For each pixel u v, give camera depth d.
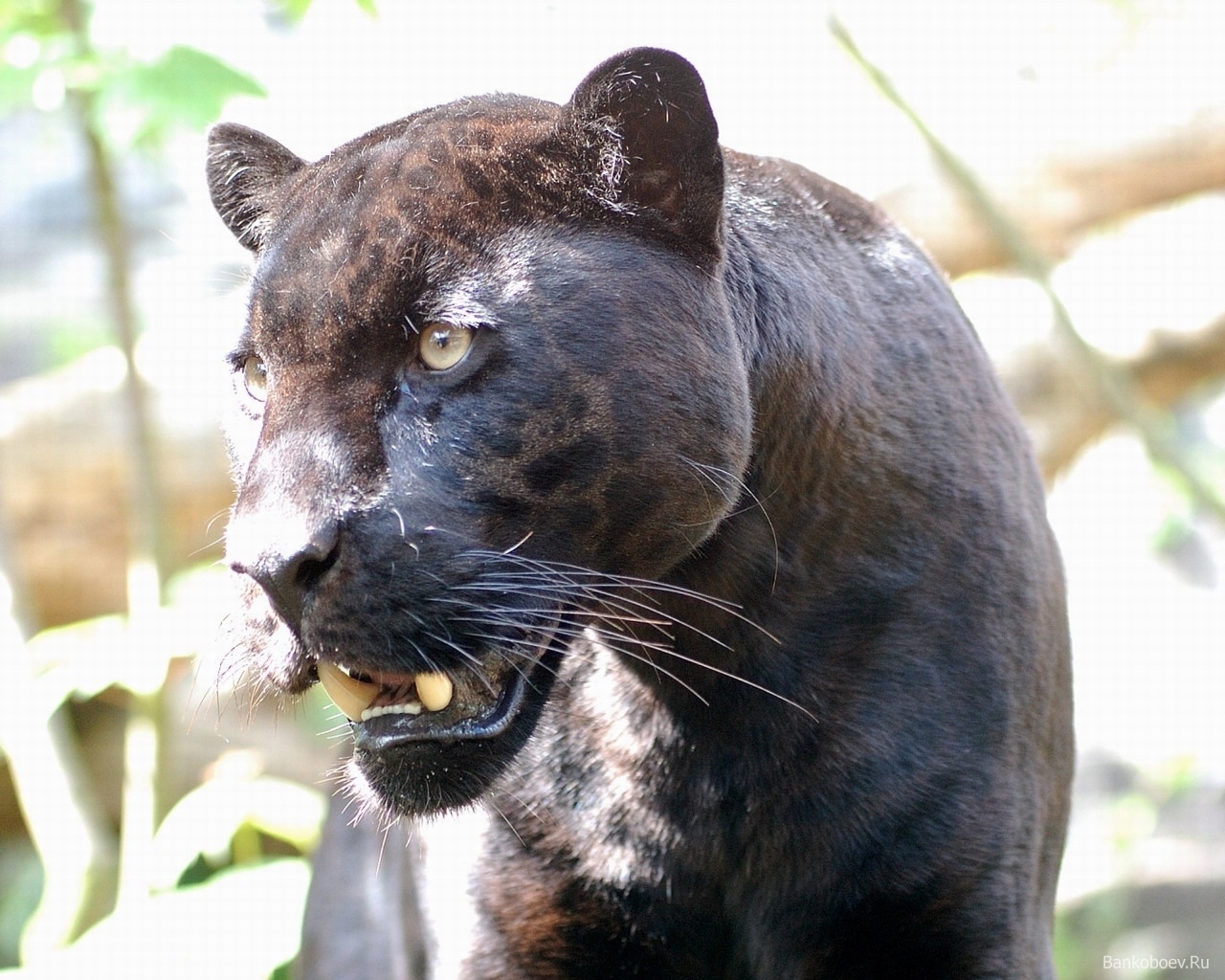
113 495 8.60
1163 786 12.09
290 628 3.18
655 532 3.42
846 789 3.81
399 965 4.72
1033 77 11.26
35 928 7.36
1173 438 9.01
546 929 4.02
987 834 3.82
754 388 3.64
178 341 9.03
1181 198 9.82
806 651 3.79
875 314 3.99
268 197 4.06
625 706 3.90
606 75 3.34
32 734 7.34
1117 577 15.93
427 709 3.32
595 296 3.30
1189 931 11.38
